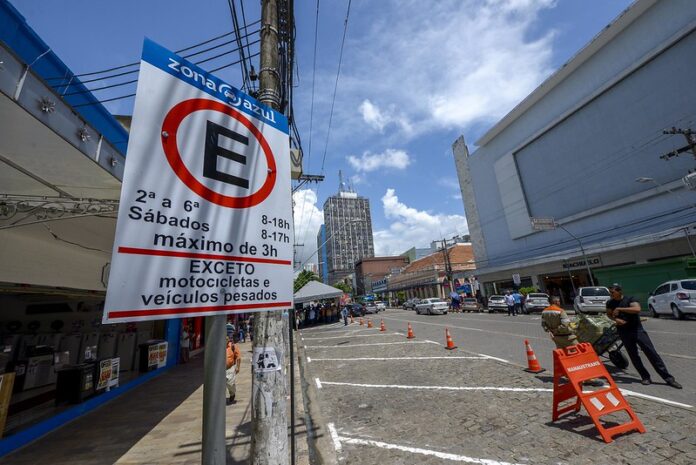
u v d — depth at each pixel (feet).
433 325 64.75
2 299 29.99
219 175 6.09
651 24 71.20
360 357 37.22
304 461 13.70
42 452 15.89
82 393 22.07
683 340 30.14
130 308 4.22
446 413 17.63
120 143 19.57
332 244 319.68
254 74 11.66
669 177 68.80
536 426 14.75
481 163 130.93
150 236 4.71
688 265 56.29
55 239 22.16
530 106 105.09
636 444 12.21
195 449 15.56
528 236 107.45
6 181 14.05
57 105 10.62
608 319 21.40
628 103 76.64
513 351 31.68
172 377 32.53
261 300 6.23
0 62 8.69
